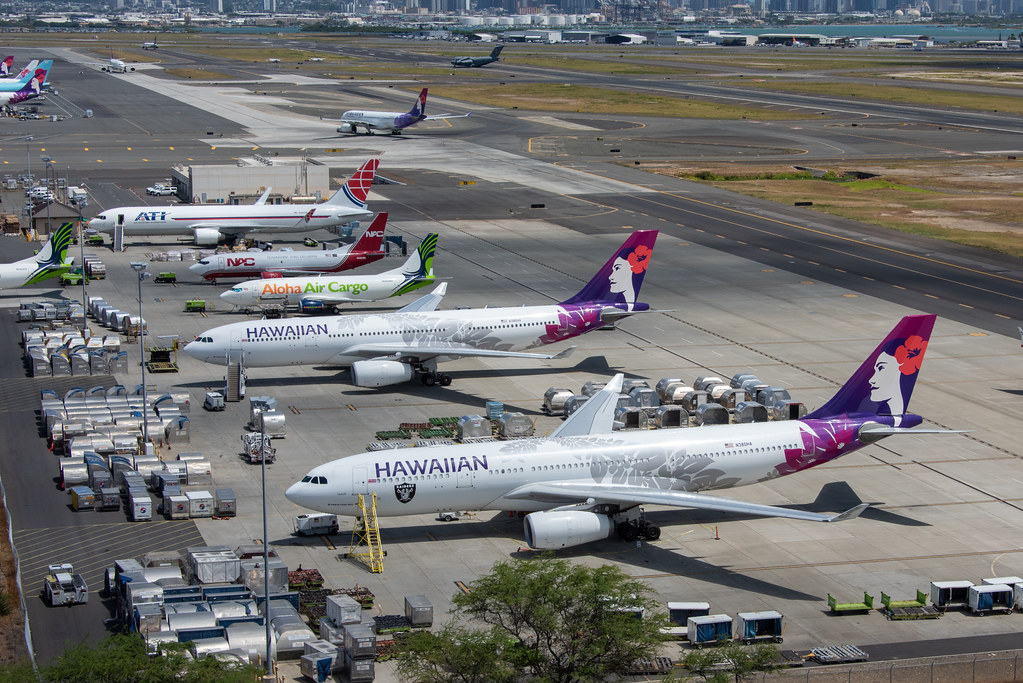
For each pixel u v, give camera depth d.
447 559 109.19
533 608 81.69
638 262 175.62
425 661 81.75
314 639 90.62
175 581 98.31
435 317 168.88
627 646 82.81
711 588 104.50
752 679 87.12
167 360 176.25
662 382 160.62
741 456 118.06
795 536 117.00
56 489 125.94
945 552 113.19
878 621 99.06
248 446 135.12
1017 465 138.25
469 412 155.88
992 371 178.75
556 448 115.25
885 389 123.19
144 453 134.00
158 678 77.38
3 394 159.62
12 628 94.38
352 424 149.75
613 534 116.50
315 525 114.06
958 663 89.50
